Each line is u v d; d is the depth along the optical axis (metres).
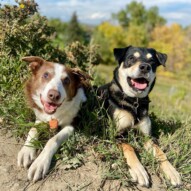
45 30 0.86
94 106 0.70
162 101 1.49
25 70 0.75
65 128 0.62
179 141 0.69
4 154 0.57
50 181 0.53
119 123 0.66
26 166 0.54
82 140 0.62
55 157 0.56
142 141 0.66
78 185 0.54
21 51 0.78
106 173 0.56
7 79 0.72
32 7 0.84
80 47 0.96
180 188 0.57
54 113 0.60
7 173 0.53
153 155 0.60
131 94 0.66
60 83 0.57
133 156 0.59
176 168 0.61
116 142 0.63
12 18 0.83
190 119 0.86
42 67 0.61
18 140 0.61
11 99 0.68
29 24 0.81
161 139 0.69
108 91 0.71
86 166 0.57
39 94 0.60
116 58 0.72
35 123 0.61
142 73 0.65
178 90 1.93
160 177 0.58
